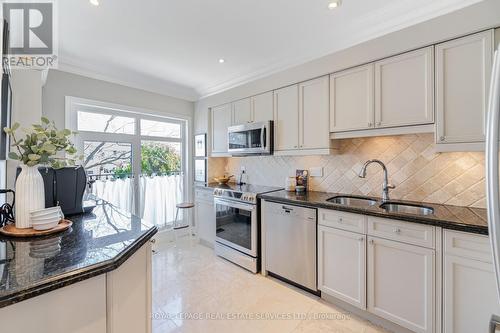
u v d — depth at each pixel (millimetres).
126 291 1096
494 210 672
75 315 872
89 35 2227
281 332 1802
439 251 1536
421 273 1611
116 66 2969
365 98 2121
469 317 1437
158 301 2182
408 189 2172
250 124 3014
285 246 2441
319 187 2828
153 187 3684
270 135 2863
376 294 1825
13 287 722
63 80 2766
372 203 2176
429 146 2061
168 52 2609
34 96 2174
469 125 1624
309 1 1787
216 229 3230
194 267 2875
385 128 2035
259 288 2402
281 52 2629
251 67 3027
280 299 2215
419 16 1816
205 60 2820
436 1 1710
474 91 1604
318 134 2467
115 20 1987
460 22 1623
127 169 3400
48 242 1111
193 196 4113
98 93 3045
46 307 798
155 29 2146
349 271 1976
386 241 1763
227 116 3490
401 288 1702
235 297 2246
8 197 1764
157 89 3615
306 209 2260
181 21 2025
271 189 3104
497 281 684
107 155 3201
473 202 1863
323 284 2154
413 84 1858
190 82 3582
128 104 3332
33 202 1251
